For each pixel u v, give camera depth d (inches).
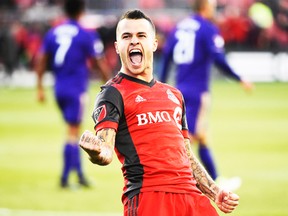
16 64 2554.1
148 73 474.3
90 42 934.4
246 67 2536.9
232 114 1722.4
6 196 879.7
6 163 1118.4
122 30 466.6
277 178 986.7
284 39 2511.1
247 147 1258.0
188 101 879.7
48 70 2532.0
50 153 1213.7
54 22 2466.8
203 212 457.1
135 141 459.5
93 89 2207.2
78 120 932.6
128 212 454.9
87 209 807.7
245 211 787.4
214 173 879.7
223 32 2527.1
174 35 903.7
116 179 994.1
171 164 458.0
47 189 925.2
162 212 448.8
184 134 486.3
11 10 2647.6
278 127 1507.1
